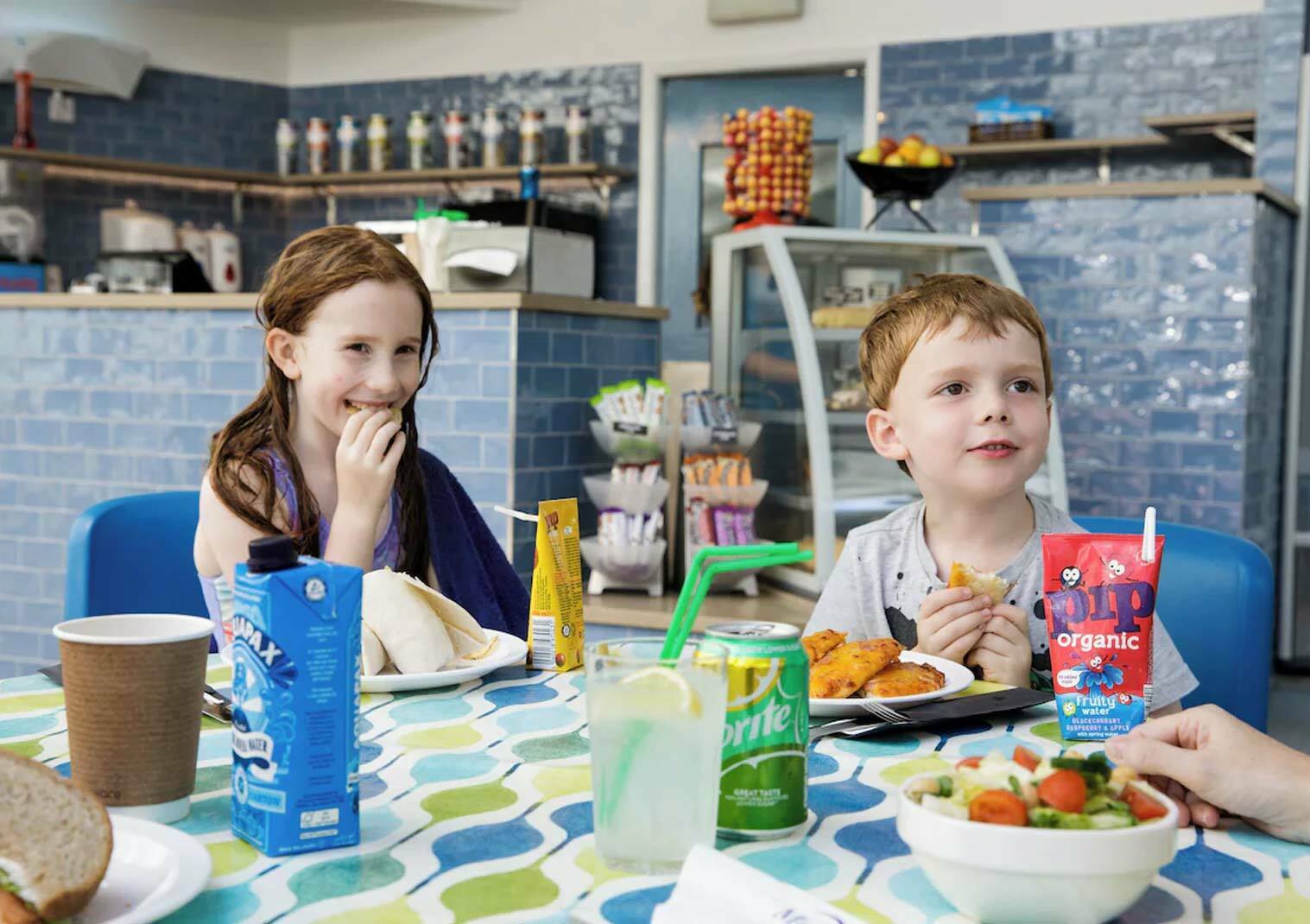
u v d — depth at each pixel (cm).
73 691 81
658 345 363
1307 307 447
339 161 631
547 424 312
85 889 64
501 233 351
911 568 155
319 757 77
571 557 130
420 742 101
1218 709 90
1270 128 458
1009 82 546
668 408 353
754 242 337
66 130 599
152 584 180
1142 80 529
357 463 149
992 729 108
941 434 143
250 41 641
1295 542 451
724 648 81
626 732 75
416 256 348
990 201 406
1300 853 81
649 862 75
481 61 621
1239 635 158
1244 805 83
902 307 148
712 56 582
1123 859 65
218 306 318
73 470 336
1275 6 457
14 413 342
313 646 77
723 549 85
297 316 155
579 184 604
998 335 142
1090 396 396
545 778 92
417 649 118
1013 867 65
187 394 323
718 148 589
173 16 619
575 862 76
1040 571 150
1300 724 379
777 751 81
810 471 313
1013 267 403
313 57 649
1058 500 328
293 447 161
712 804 76
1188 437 386
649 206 592
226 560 153
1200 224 380
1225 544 162
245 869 75
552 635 127
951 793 72
